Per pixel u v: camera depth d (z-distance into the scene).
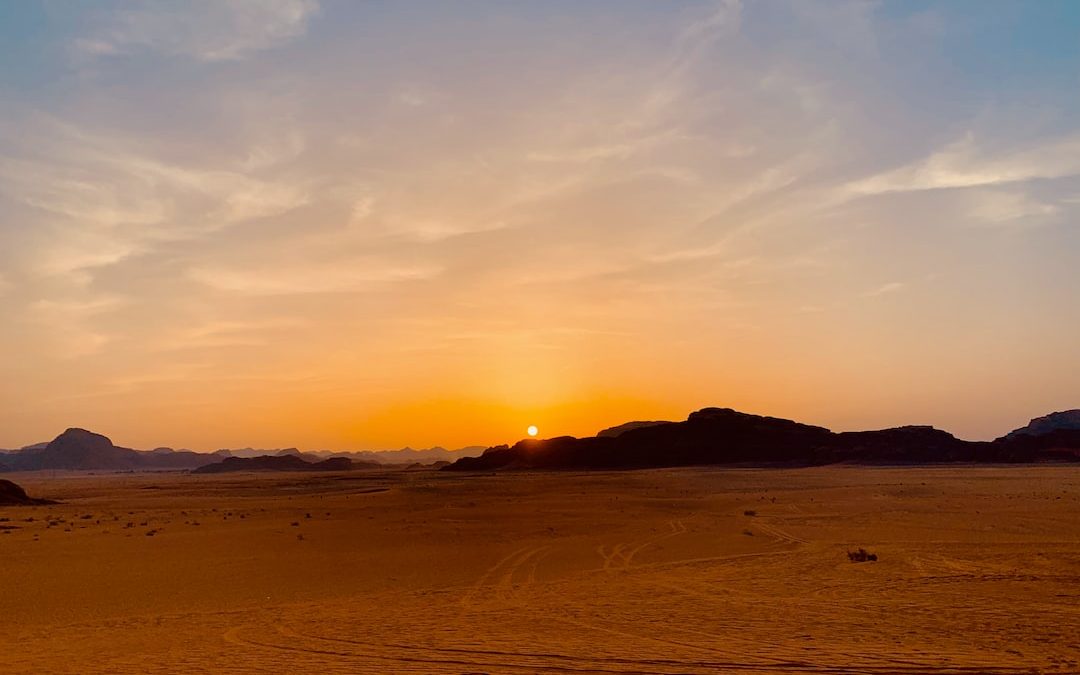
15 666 16.20
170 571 33.94
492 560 35.72
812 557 32.06
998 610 19.53
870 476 133.00
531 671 14.34
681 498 80.44
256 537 47.03
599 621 19.31
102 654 17.47
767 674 13.80
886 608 20.14
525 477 153.62
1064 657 14.70
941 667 14.05
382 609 23.05
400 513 65.62
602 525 51.62
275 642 18.03
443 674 14.25
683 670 14.18
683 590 24.34
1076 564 27.42
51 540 46.19
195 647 17.84
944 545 34.47
